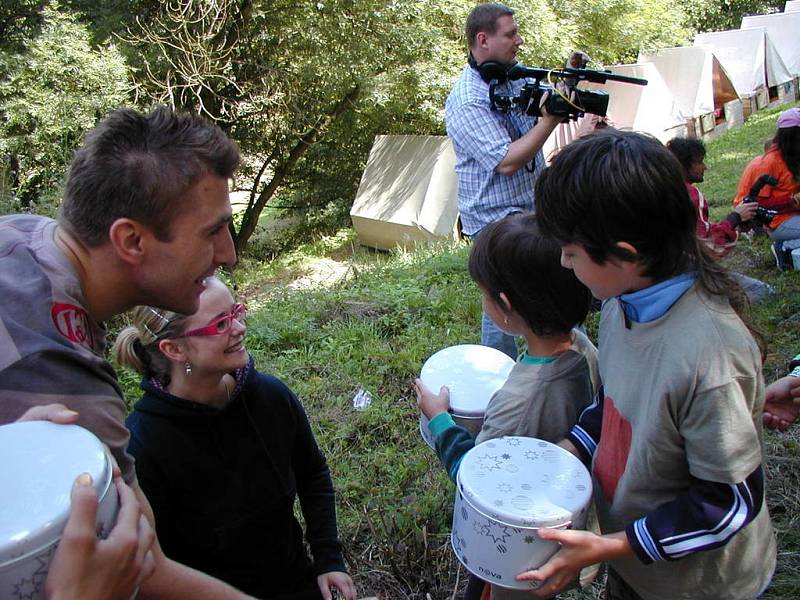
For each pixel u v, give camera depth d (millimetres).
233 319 1704
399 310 5188
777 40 22281
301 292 6137
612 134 1306
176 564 1279
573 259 1361
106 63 11727
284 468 1898
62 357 1062
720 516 1254
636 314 1335
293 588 1953
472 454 1533
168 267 1256
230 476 1791
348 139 17016
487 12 3199
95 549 861
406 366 4266
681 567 1419
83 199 1185
